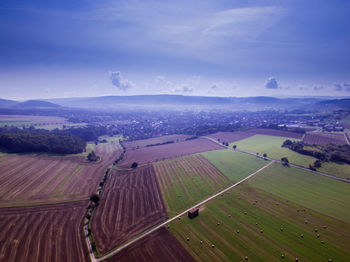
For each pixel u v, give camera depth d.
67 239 51.38
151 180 90.81
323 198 71.81
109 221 59.12
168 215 62.03
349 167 98.38
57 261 44.31
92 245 48.69
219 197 73.12
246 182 86.12
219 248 48.19
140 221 59.12
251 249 47.75
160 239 51.38
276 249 47.66
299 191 77.38
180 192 77.81
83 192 78.88
